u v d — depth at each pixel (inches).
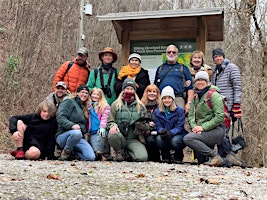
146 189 151.1
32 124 270.7
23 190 138.7
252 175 219.9
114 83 296.0
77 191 141.6
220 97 256.4
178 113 272.7
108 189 148.0
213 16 320.5
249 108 431.5
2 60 677.9
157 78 295.6
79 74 302.5
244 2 487.5
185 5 924.6
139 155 268.5
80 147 271.7
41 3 807.1
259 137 418.0
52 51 763.4
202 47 323.6
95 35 920.9
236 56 500.4
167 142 269.1
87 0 891.4
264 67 452.8
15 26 738.8
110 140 269.7
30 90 671.1
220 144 264.7
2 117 592.4
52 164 232.1
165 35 332.5
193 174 205.9
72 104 271.9
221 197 141.9
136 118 275.1
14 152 274.5
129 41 339.6
